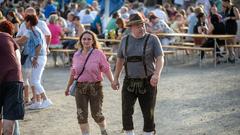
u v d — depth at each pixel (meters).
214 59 23.08
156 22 25.59
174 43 26.08
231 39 23.97
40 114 14.02
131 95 10.20
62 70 22.44
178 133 11.77
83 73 10.83
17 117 9.80
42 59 14.62
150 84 10.08
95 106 10.98
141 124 12.72
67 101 15.67
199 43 24.88
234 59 23.92
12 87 9.83
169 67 22.75
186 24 29.92
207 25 25.16
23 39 14.27
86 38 10.89
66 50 22.86
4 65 9.87
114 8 26.50
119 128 12.38
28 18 14.29
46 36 15.66
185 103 15.07
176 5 38.19
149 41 9.98
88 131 10.98
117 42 22.98
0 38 10.04
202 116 13.43
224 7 24.88
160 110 14.17
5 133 9.80
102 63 10.89
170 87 17.72
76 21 25.27
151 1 34.81
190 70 21.78
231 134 11.64
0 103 9.94
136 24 9.94
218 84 18.22
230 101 15.30
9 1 37.94
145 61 10.00
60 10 37.19
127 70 10.13
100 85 10.99
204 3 31.67
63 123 13.03
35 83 14.62
